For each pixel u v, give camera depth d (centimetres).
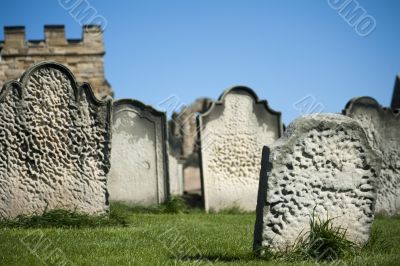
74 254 798
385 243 860
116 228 1077
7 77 2250
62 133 1152
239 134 1700
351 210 812
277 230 782
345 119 803
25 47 2266
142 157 1568
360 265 719
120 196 1542
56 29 2289
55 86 1152
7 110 1131
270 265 720
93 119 1162
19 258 765
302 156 790
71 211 1147
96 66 2303
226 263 742
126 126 1561
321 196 798
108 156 1165
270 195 778
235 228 1141
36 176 1140
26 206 1132
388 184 1622
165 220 1295
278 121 1731
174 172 1961
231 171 1686
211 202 1656
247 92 1714
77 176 1155
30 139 1138
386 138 1627
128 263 740
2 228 1052
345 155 806
